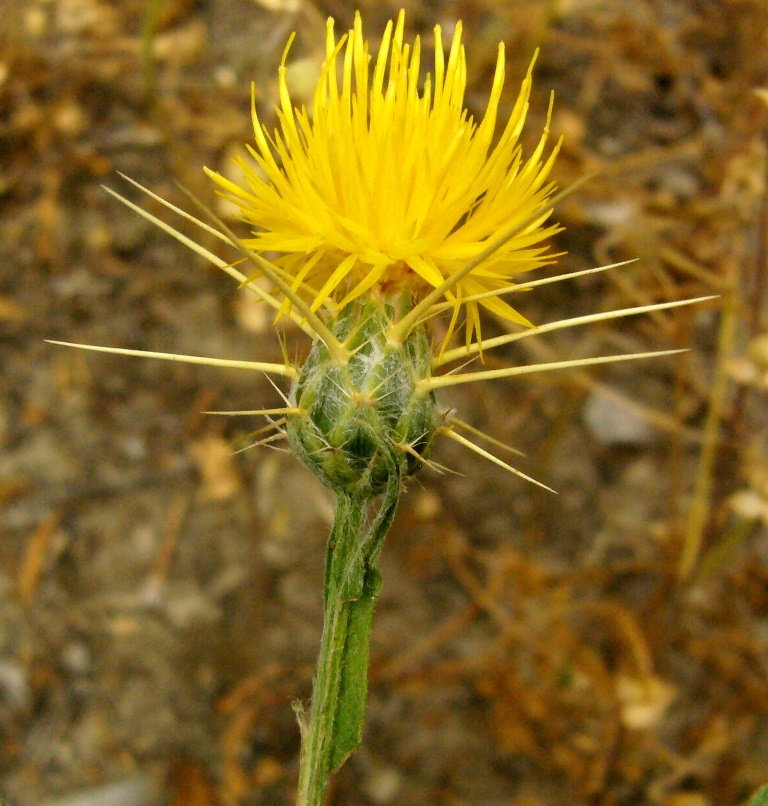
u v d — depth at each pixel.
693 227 0.14
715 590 0.14
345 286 0.06
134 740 0.14
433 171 0.06
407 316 0.06
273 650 0.14
